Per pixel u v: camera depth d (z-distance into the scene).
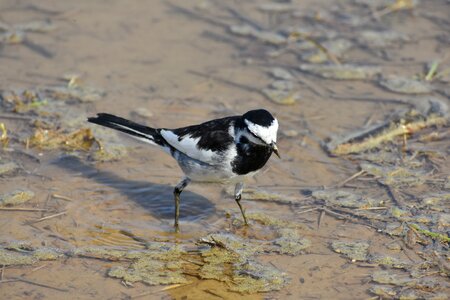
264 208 12.36
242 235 11.68
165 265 10.86
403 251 11.07
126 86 16.08
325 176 13.20
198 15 19.05
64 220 11.85
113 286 10.32
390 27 18.41
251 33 18.20
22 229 11.55
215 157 11.17
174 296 10.16
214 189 13.01
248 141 10.98
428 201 12.30
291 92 15.96
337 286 10.34
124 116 14.95
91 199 12.48
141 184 12.98
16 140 14.09
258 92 15.96
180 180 13.16
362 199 12.45
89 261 10.85
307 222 11.92
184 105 15.43
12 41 17.59
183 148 11.48
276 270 10.73
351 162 13.61
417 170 13.28
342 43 17.77
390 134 14.36
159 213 12.27
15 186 12.67
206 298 10.13
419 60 17.06
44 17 18.69
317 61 17.12
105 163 13.56
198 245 11.41
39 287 10.24
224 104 15.50
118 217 12.07
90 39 17.84
